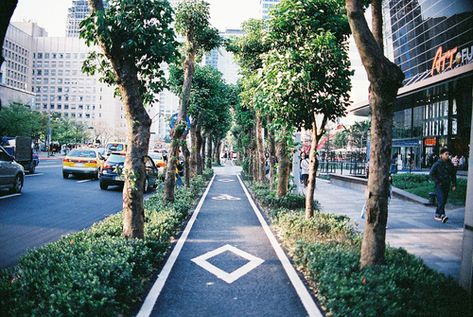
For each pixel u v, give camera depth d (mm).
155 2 5605
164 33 5812
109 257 4742
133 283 4605
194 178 20484
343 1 7586
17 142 21203
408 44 33594
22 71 124000
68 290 3633
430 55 30594
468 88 27422
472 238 4578
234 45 13656
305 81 6906
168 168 11156
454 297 3988
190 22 12117
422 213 12023
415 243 7770
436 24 29203
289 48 7195
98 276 4129
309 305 4637
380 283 4121
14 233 7953
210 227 9547
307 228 7273
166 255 6836
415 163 35938
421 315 3500
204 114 21500
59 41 131500
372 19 5254
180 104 12133
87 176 23141
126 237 6008
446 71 26281
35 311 3297
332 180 25797
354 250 5656
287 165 11453
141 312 4363
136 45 5430
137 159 6016
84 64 6156
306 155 19641
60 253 4898
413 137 36656
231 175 32719
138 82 6055
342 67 7418
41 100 131750
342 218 8578
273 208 10867
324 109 7684
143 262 5297
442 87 27516
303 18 7391
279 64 7121
